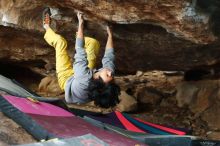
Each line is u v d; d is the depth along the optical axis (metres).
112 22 5.27
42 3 5.22
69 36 7.01
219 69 8.84
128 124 5.54
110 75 4.19
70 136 3.76
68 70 4.66
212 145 4.46
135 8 4.60
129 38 6.34
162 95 10.13
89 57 5.03
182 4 4.26
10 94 4.82
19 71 12.21
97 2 4.70
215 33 5.14
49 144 3.00
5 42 8.74
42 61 10.90
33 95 5.44
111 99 4.25
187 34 5.00
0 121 3.95
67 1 4.89
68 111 5.25
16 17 5.53
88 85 4.20
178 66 8.50
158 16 4.67
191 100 9.06
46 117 4.29
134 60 8.34
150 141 4.27
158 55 7.59
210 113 8.23
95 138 3.29
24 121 3.95
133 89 10.88
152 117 8.67
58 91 10.55
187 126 7.98
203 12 4.44
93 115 5.77
